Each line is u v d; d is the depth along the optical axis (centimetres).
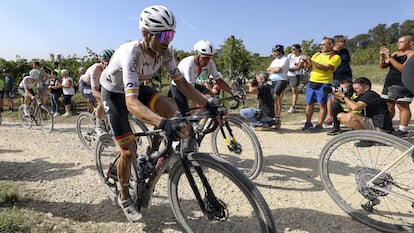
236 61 1739
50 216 256
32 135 607
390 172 240
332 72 554
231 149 336
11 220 233
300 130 594
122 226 244
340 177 301
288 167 381
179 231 237
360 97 430
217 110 212
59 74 1159
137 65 219
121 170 234
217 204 202
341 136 249
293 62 798
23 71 1594
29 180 340
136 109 197
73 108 1078
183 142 207
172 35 202
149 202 239
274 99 607
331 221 250
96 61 1455
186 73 356
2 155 446
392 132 438
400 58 493
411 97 470
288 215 260
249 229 226
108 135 290
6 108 1182
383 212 251
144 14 199
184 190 289
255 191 179
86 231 234
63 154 449
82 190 312
